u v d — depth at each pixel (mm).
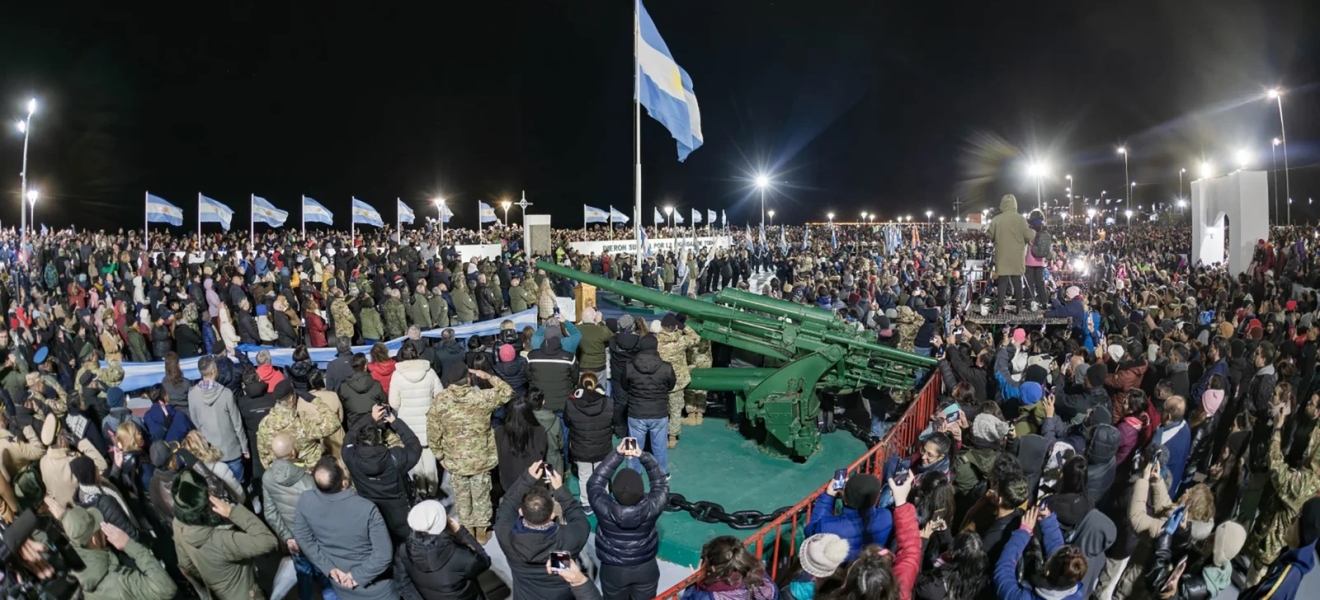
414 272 22859
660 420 8523
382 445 5938
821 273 26906
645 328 10102
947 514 5738
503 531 5230
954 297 20359
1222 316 15445
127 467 7211
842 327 10383
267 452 7133
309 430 7398
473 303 20562
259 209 34062
